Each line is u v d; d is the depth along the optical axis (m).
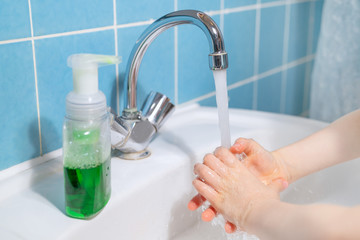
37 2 0.62
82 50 0.70
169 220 0.72
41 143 0.67
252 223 0.55
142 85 0.83
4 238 0.51
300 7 1.30
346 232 0.47
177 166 0.71
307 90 1.45
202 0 0.93
